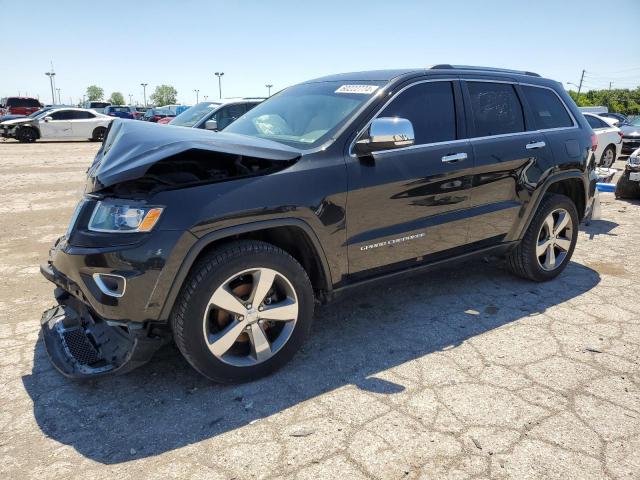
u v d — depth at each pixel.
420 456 2.40
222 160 2.84
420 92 3.66
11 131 23.98
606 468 2.32
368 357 3.33
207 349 2.81
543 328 3.76
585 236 6.37
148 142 2.85
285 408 2.78
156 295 2.63
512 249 4.41
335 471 2.30
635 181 8.53
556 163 4.40
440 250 3.78
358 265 3.34
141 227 2.59
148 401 2.86
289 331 3.09
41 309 4.15
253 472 2.30
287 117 3.72
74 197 9.29
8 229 6.87
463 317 3.95
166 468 2.34
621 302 4.24
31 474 2.30
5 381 3.07
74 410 2.79
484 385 2.99
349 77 3.97
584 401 2.83
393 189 3.36
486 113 4.03
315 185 3.02
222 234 2.73
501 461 2.37
